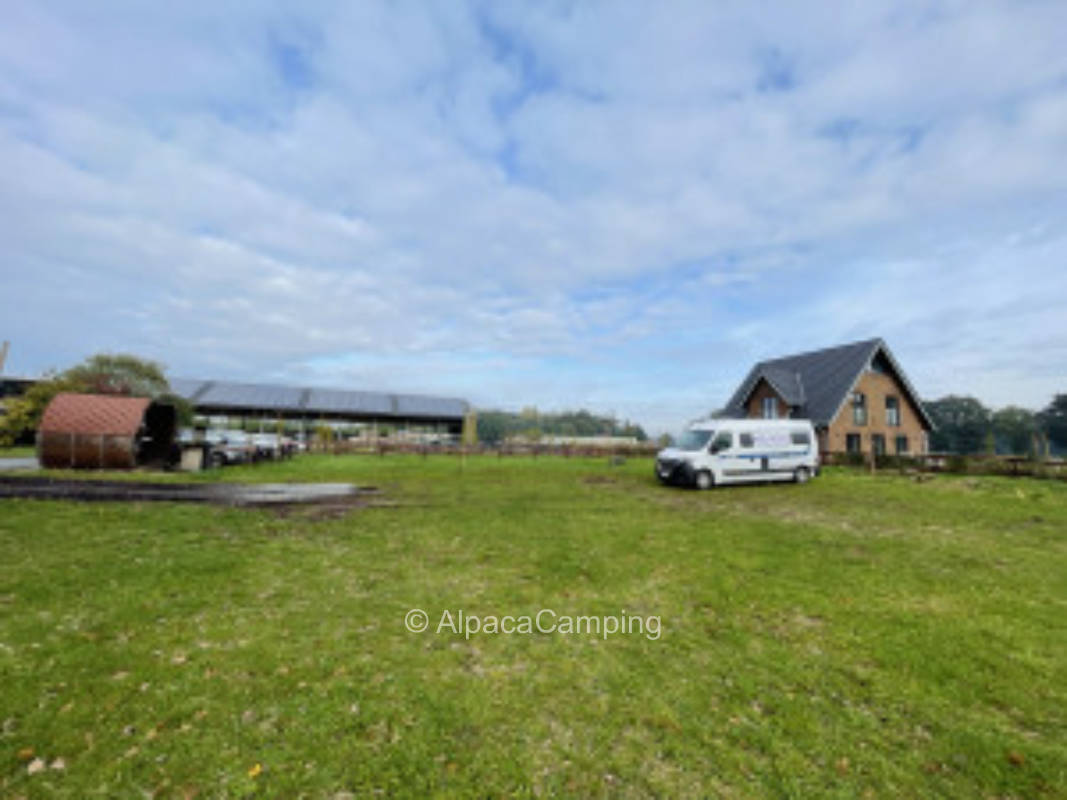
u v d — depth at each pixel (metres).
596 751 3.11
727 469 16.66
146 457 22.55
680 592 6.05
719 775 2.92
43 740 3.04
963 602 5.78
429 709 3.50
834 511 11.98
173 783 2.73
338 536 8.72
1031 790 2.86
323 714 3.40
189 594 5.62
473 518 10.60
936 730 3.41
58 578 5.97
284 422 45.94
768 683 3.97
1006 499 14.02
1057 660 4.39
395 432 52.53
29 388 29.84
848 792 2.80
